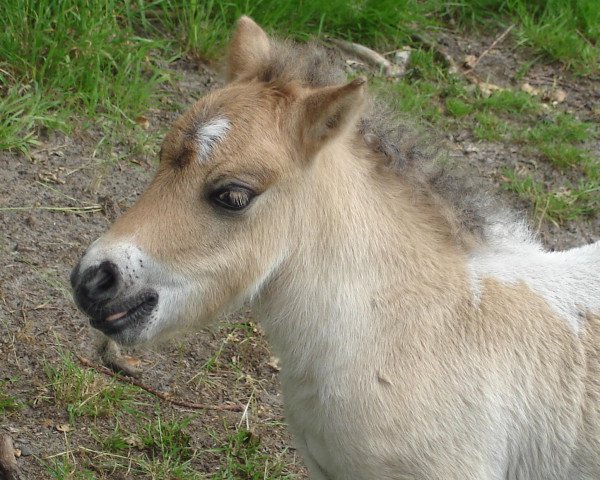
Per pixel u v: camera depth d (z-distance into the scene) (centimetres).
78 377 781
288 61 593
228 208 566
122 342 579
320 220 591
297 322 605
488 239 634
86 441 752
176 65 1133
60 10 1052
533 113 1205
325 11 1212
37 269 873
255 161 561
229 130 562
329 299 597
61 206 937
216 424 796
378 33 1240
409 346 593
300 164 576
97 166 986
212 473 755
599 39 1323
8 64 1027
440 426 582
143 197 577
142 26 1155
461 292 609
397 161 618
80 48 1047
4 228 901
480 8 1342
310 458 635
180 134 569
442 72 1232
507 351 600
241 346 867
